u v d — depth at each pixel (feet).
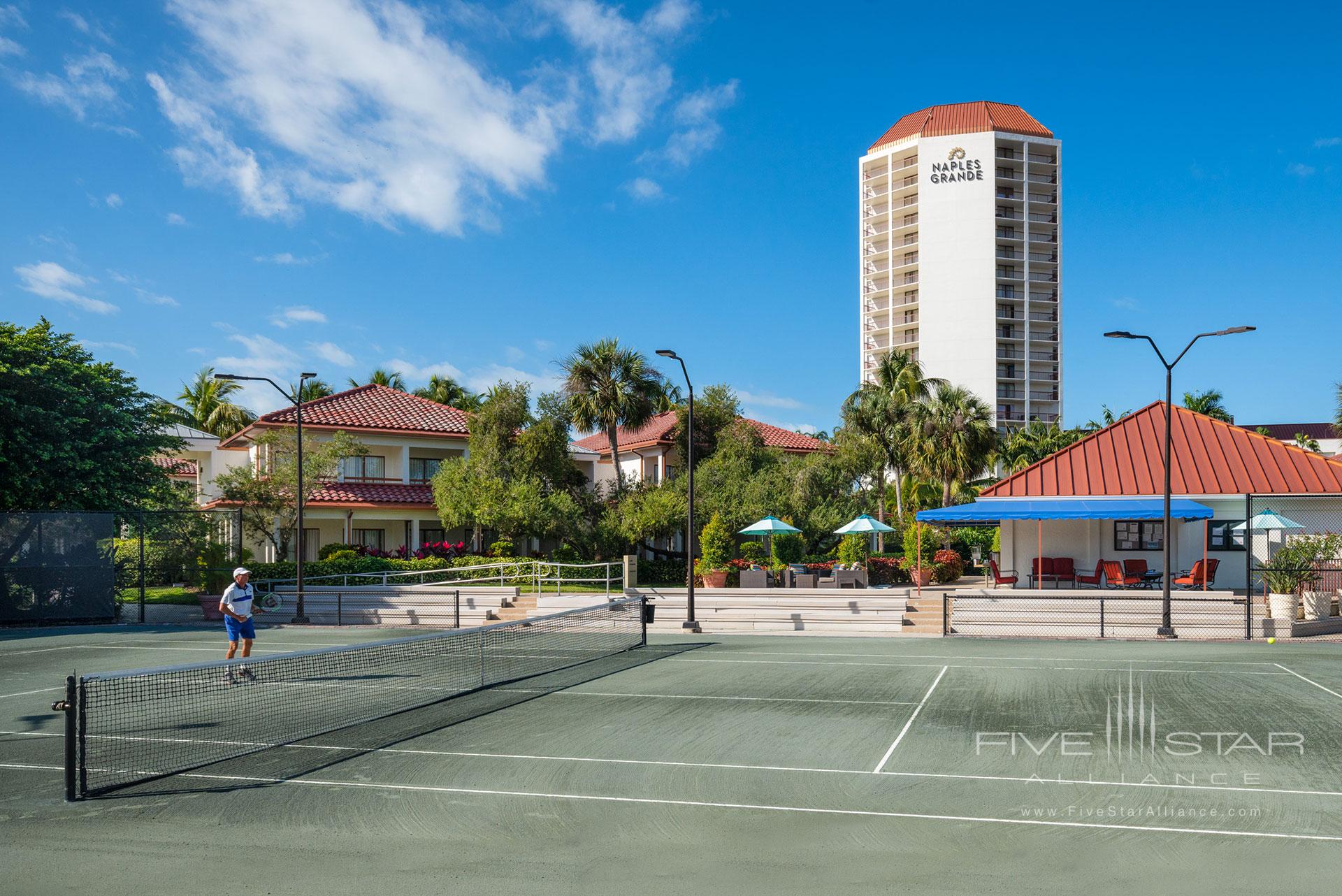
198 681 52.80
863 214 394.93
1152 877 21.74
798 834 25.21
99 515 95.71
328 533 143.13
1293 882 21.36
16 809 28.04
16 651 71.97
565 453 138.21
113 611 95.71
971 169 360.48
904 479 170.40
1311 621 77.61
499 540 134.00
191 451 160.66
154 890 21.45
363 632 86.43
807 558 131.34
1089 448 106.01
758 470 143.13
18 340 96.12
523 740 36.81
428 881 21.83
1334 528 95.86
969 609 85.87
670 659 62.80
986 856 23.31
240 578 51.08
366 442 142.92
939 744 35.83
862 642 74.84
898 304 381.40
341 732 38.55
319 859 23.47
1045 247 368.48
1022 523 103.04
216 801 28.68
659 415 178.40
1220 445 102.89
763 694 47.75
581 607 92.22
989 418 160.15
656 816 26.84
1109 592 91.40
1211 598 82.48
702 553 111.14
